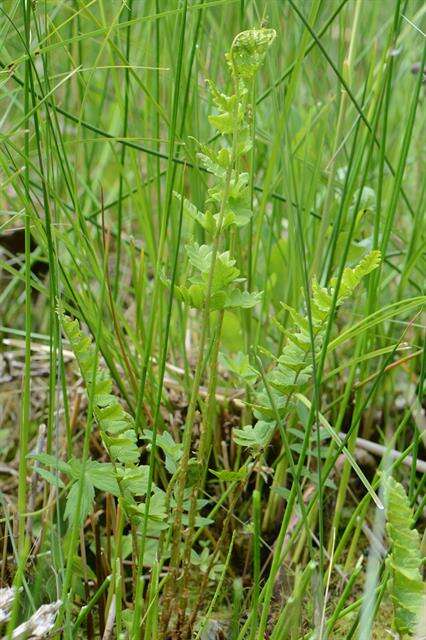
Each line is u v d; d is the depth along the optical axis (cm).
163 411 126
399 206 149
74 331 92
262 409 95
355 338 135
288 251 124
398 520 83
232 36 134
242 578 112
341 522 122
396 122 159
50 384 102
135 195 128
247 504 117
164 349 92
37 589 94
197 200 124
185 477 93
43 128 106
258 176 146
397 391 138
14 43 132
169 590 95
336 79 138
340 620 107
